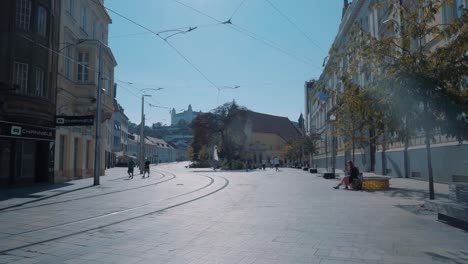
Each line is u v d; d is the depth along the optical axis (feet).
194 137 228.84
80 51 94.99
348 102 40.78
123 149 312.09
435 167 67.31
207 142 224.94
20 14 70.03
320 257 20.94
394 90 34.65
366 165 118.11
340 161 157.79
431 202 35.81
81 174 99.60
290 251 22.33
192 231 28.43
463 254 21.29
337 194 55.01
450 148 61.98
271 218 34.04
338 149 163.22
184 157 562.66
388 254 21.42
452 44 33.42
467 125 34.01
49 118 75.05
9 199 50.80
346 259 20.52
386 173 93.15
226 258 20.97
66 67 88.84
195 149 260.42
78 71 94.73
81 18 98.27
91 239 25.91
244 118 224.12
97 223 32.09
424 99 33.65
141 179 100.89
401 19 38.34
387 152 91.66
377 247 23.03
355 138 76.23
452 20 35.09
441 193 51.26
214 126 220.64
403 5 39.58
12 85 65.36
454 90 33.47
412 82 33.19
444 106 33.04
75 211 39.40
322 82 47.06
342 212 37.06
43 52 74.18
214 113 221.66
